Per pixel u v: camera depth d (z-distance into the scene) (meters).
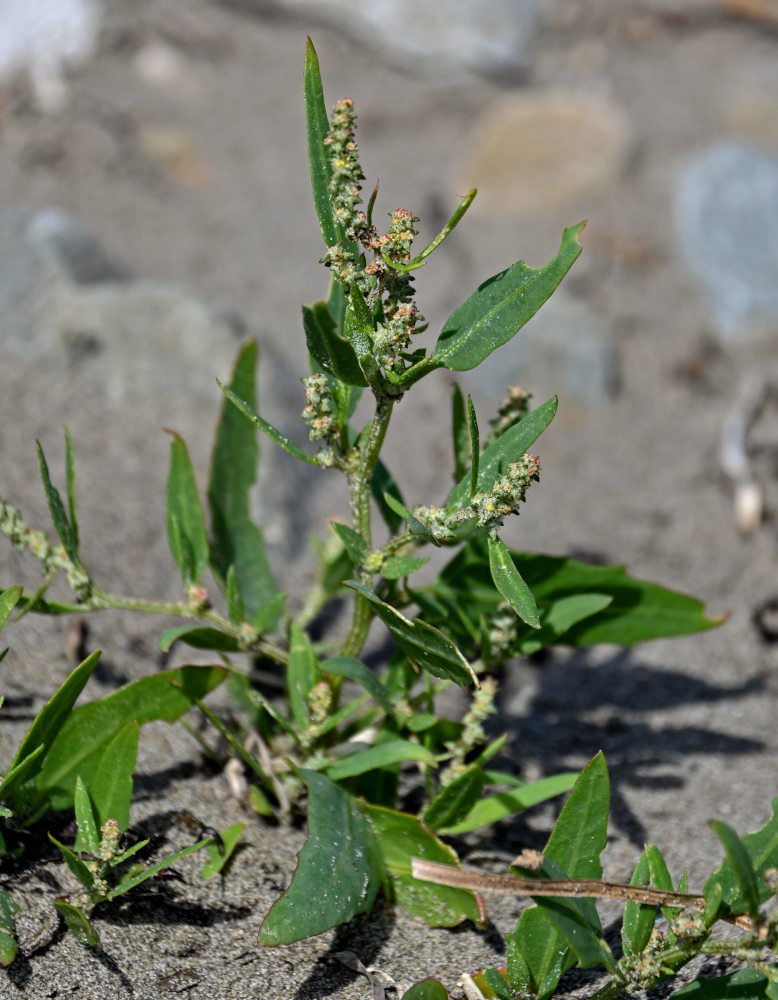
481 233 1.54
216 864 0.85
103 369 1.17
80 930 0.82
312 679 0.87
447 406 1.28
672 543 1.09
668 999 0.82
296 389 1.20
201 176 1.62
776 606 1.04
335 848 0.82
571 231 0.81
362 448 0.84
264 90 1.79
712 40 1.94
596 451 1.22
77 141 1.60
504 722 0.96
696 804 0.92
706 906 0.80
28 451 1.05
